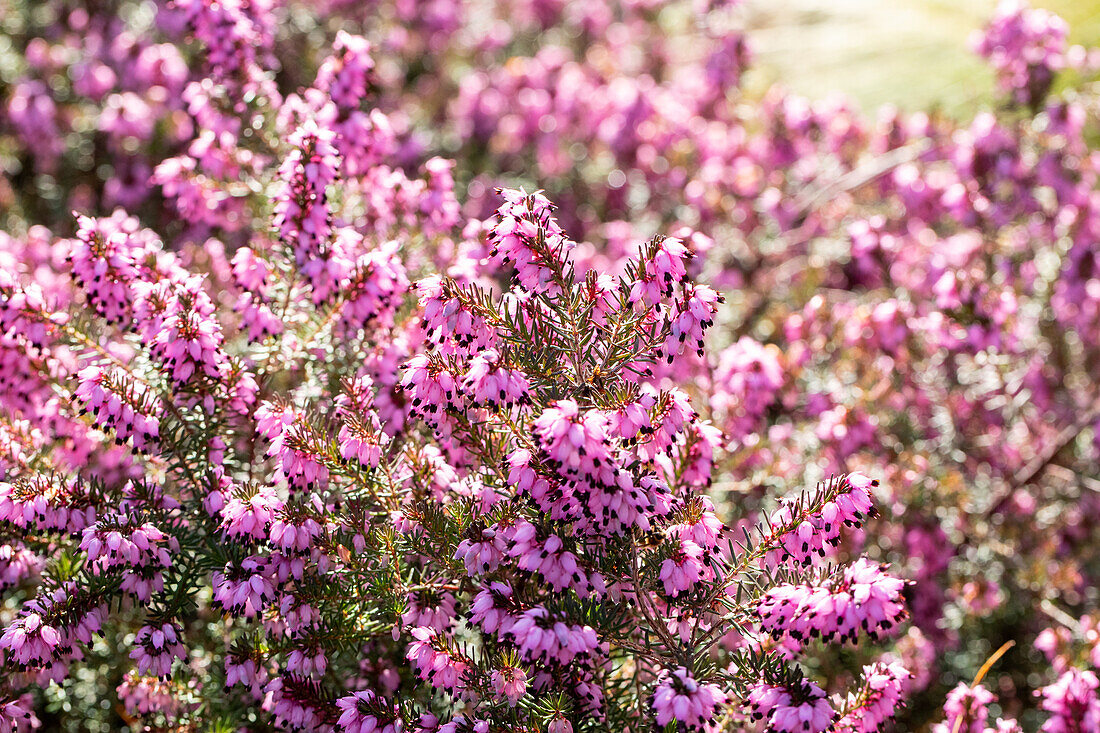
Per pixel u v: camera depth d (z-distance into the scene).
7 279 0.54
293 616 0.51
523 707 0.50
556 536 0.48
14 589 0.56
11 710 0.52
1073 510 0.73
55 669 0.51
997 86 0.83
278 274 0.57
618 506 0.48
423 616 0.51
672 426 0.49
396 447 0.54
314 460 0.51
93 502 0.52
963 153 0.77
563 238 0.49
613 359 0.50
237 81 0.60
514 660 0.49
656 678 0.50
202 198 0.60
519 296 0.49
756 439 0.62
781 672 0.48
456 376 0.49
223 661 0.55
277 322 0.54
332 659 0.54
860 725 0.49
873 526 0.65
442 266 0.60
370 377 0.53
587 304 0.49
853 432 0.64
